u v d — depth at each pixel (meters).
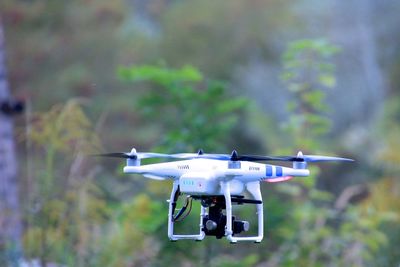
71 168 32.41
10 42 72.75
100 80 74.12
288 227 36.12
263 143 71.38
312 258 35.25
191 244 32.84
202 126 34.69
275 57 84.25
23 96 64.38
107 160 51.72
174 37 82.56
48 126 33.06
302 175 14.12
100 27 76.00
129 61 76.62
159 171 14.29
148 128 69.62
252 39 84.31
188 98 35.56
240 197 14.48
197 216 31.20
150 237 33.22
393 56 89.44
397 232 37.75
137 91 72.62
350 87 83.62
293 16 87.19
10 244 31.44
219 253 34.97
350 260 34.88
